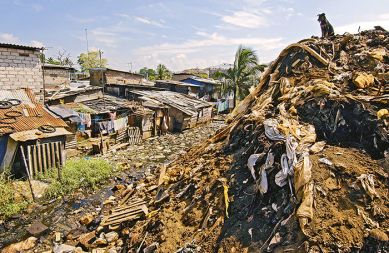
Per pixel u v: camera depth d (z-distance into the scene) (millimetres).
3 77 16984
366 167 6098
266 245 5309
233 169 7703
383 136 6578
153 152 19906
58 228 9688
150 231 7367
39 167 12992
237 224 6059
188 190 8320
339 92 8234
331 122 7512
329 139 7277
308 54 11297
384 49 10484
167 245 6430
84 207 11234
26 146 12633
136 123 23750
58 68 29406
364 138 6875
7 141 12484
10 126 12805
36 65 18438
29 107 14844
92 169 14391
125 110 23672
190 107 29453
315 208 5367
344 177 5859
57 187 12359
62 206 11305
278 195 6074
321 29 13852
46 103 21031
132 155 18906
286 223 5430
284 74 11336
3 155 12438
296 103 8633
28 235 9266
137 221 8562
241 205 6457
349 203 5414
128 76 35531
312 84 9125
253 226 5812
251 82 31156
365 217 5117
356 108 7391
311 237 4938
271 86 11062
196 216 7016
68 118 17453
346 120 7355
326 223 5121
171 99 30078
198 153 11109
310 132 7375
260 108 9766
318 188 5672
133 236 7582
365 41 11586
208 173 8359
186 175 9344
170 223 7168
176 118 28172
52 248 8484
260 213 5973
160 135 26031
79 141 19484
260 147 7340
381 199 5395
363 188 5551
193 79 43344
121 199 11539
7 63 17078
